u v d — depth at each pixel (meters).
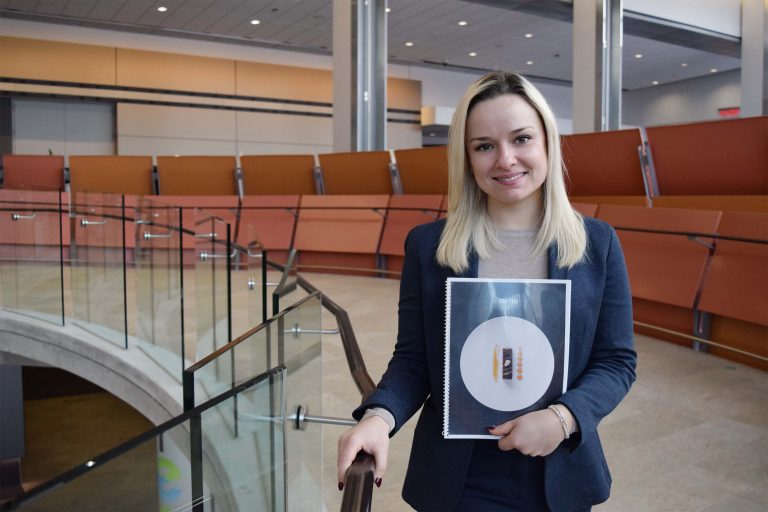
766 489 2.39
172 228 3.74
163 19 12.31
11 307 5.59
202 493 1.33
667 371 3.85
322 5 11.41
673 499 2.32
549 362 0.96
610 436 2.90
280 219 8.23
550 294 0.96
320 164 8.22
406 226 7.29
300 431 2.00
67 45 12.62
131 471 1.15
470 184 1.05
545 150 1.01
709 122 4.73
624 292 1.04
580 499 1.01
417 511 1.06
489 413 0.96
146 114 13.44
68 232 5.27
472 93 1.00
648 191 5.26
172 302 3.84
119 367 4.44
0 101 12.52
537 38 13.66
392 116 16.06
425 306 1.05
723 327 4.15
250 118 14.51
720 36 11.07
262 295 3.19
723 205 4.52
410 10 11.70
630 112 19.39
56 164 8.85
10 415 9.38
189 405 1.75
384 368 3.96
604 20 7.85
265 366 1.84
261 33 13.34
